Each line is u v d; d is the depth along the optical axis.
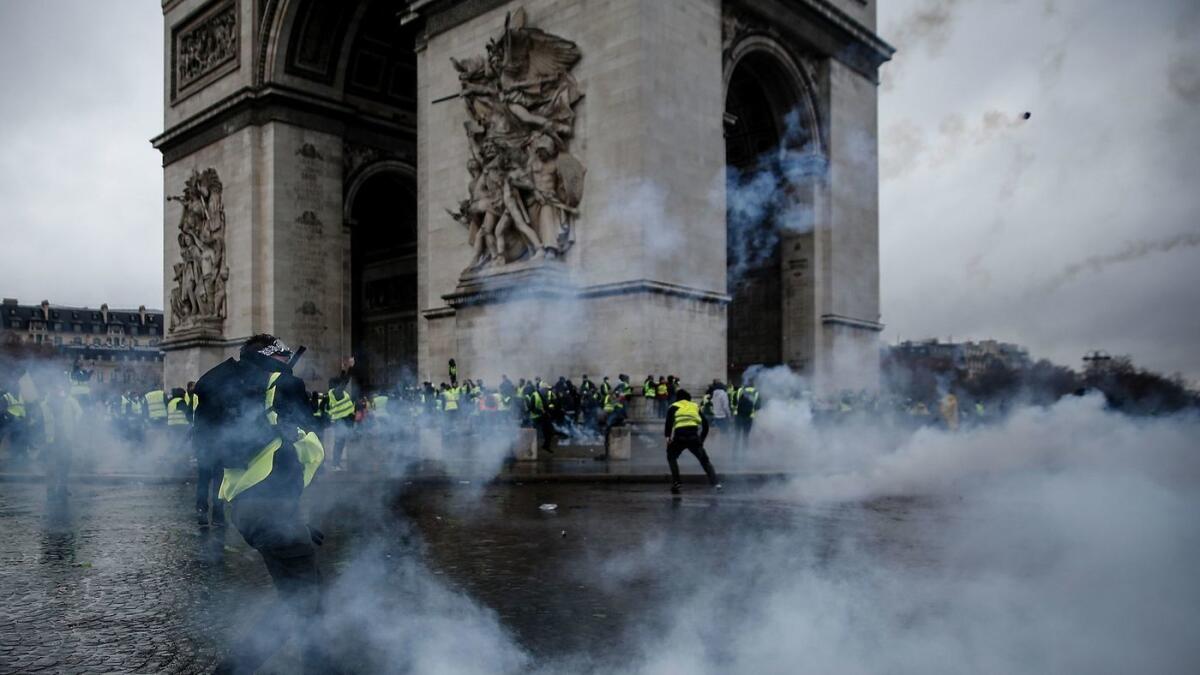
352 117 60.53
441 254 45.88
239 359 8.33
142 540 15.77
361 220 69.69
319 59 58.66
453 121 45.53
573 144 39.97
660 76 38.41
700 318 39.91
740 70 48.53
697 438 22.48
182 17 64.94
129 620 10.40
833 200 49.62
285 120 57.34
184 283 62.97
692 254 39.72
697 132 40.41
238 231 58.56
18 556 14.27
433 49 46.78
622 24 38.28
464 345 41.78
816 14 48.19
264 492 7.84
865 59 52.94
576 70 40.03
